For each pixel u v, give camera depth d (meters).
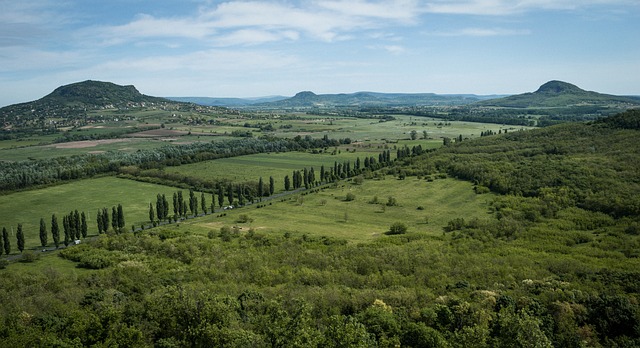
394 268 107.38
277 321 70.81
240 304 85.81
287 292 92.94
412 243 127.62
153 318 77.38
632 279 90.94
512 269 101.12
